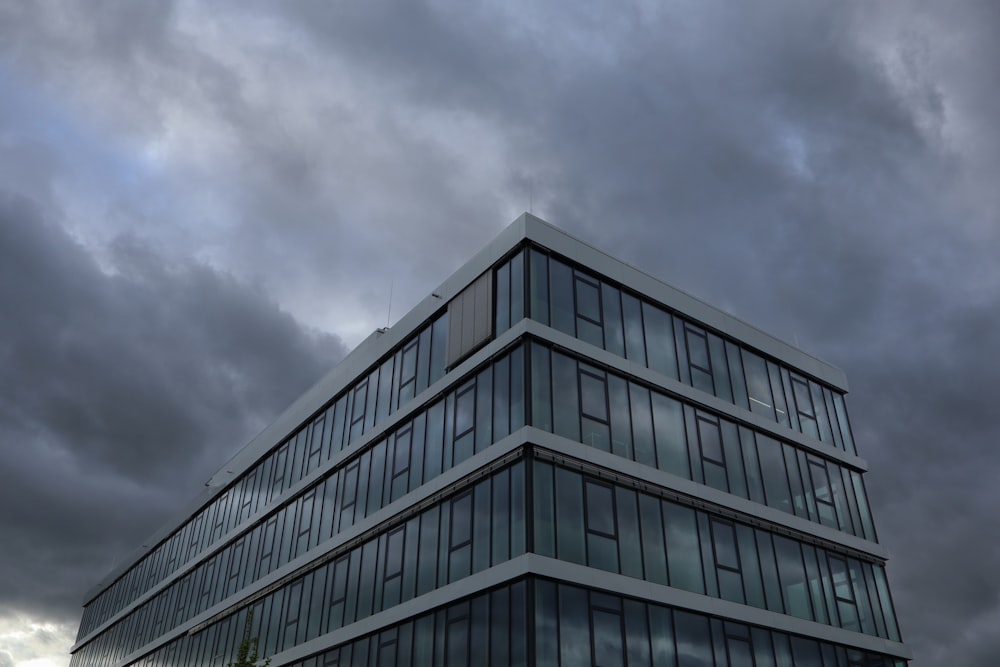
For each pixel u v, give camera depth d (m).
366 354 38.34
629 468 28.09
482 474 27.48
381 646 29.67
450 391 31.08
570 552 25.23
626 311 31.42
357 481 35.66
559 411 27.33
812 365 38.16
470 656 25.23
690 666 26.44
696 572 28.31
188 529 55.62
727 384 33.72
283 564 39.75
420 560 29.20
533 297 28.61
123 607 65.25
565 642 23.86
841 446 37.28
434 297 34.03
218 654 43.41
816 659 30.44
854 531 35.25
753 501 31.70
